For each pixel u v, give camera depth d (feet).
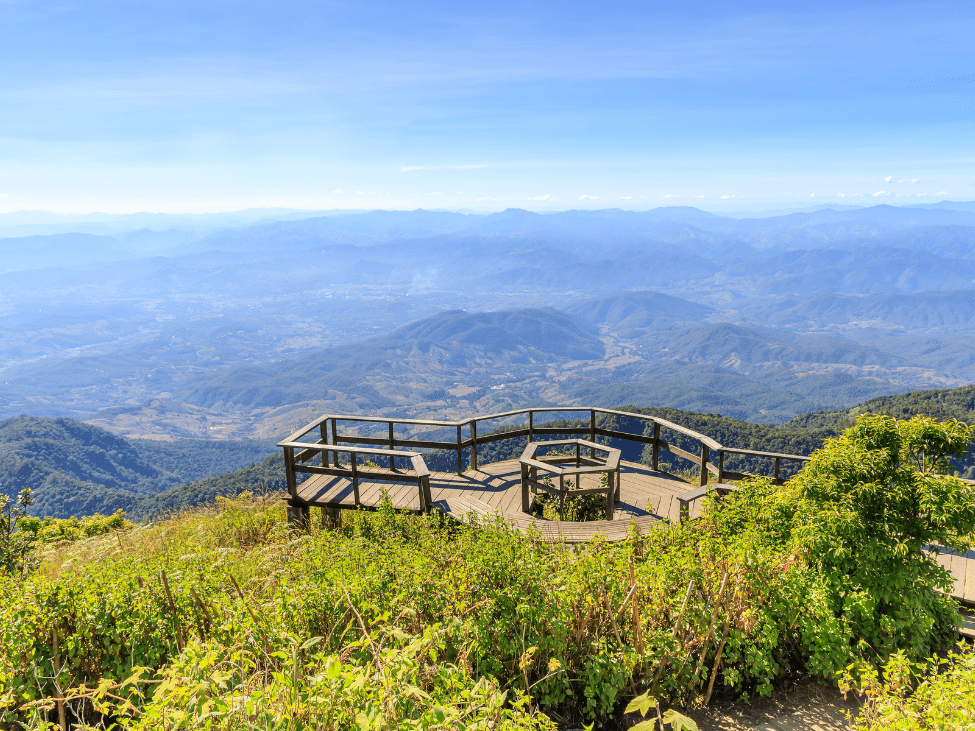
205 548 21.44
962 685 9.46
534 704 12.22
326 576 13.46
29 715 9.32
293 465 25.32
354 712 7.41
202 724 7.23
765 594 13.64
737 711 12.72
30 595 12.37
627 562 14.16
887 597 13.80
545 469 22.71
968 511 13.42
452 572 13.55
